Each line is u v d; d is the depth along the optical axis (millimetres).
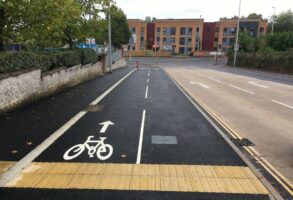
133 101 14805
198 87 21781
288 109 13797
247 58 53438
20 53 12859
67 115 11336
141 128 9703
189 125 10250
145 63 66188
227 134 9398
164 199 5223
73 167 6480
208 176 6168
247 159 7188
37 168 6391
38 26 13977
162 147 7871
